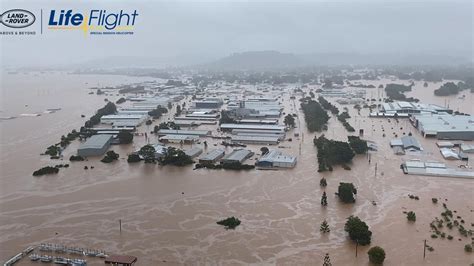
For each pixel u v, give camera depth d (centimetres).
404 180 8119
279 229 6100
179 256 5412
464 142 11019
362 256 5316
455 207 6769
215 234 5984
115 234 6028
